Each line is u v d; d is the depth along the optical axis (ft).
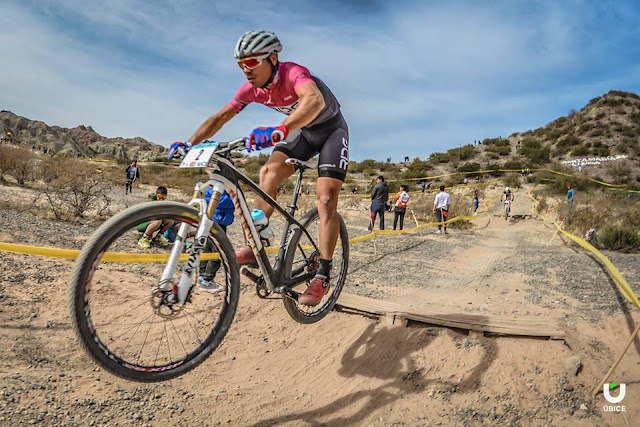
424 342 12.05
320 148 10.38
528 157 158.81
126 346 10.59
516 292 17.16
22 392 8.16
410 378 10.82
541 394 9.98
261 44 8.36
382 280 20.01
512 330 11.89
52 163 42.88
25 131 330.13
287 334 12.70
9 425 7.29
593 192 82.48
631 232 32.48
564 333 11.62
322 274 9.97
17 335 10.03
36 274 13.61
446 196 43.39
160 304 6.87
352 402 10.00
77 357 9.83
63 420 7.77
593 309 14.26
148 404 8.84
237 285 8.11
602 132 165.58
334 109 9.92
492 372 10.70
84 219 27.14
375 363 11.43
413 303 15.76
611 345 11.66
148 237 20.62
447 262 26.25
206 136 9.66
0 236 17.78
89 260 6.24
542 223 52.90
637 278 19.67
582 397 9.84
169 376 7.27
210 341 7.79
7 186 37.11
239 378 10.52
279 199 53.52
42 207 28.50
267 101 9.55
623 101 181.27
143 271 16.29
